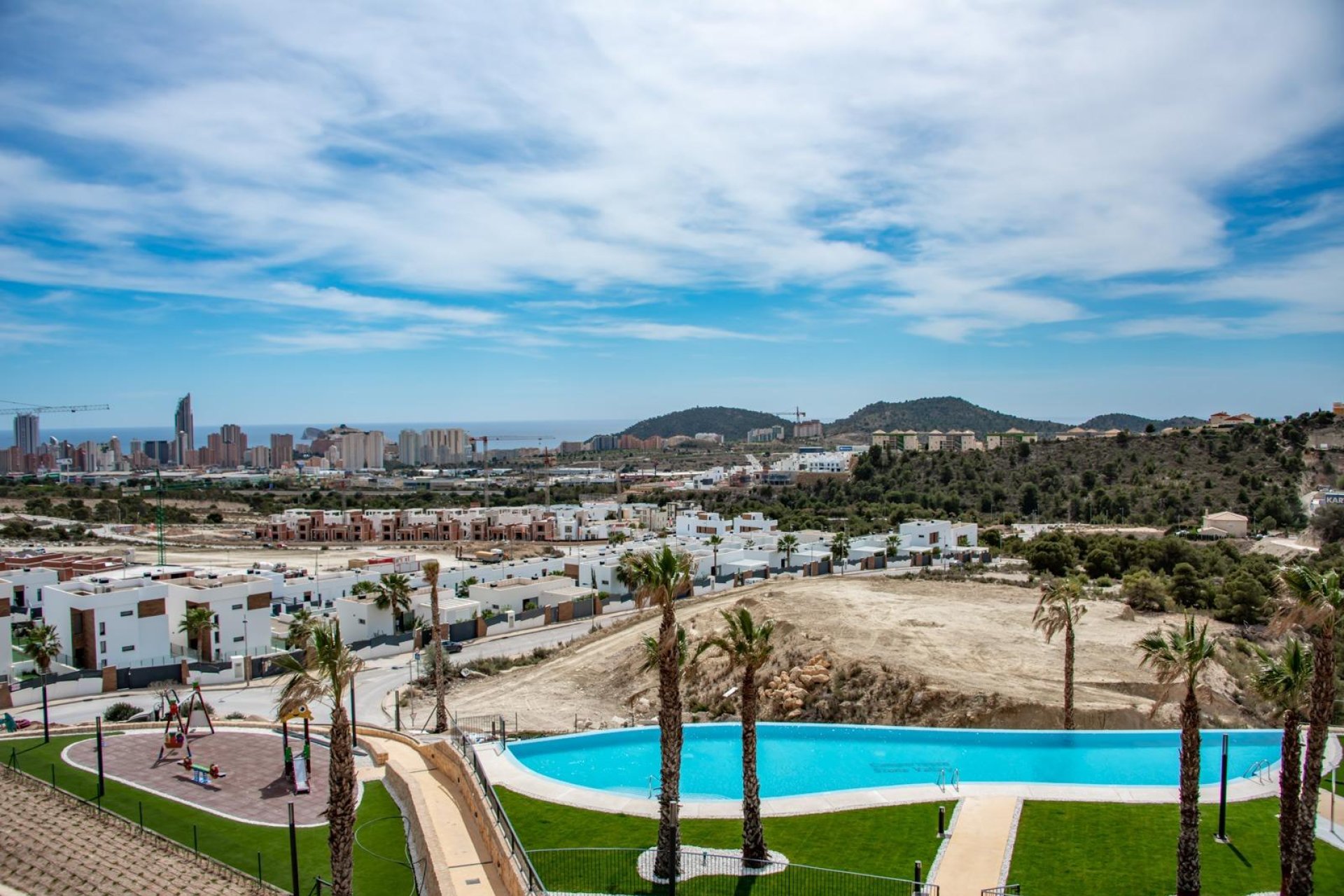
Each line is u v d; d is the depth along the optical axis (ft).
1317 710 87.97
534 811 122.72
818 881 99.09
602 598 372.58
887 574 406.21
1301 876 89.30
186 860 118.11
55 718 206.90
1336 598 87.71
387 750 161.58
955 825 114.42
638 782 144.25
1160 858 104.37
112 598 253.65
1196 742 94.94
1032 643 231.50
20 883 116.88
